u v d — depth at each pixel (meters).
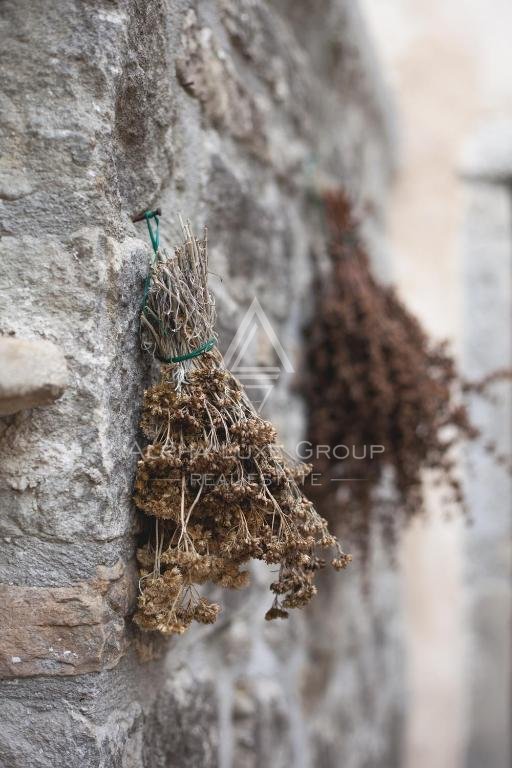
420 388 2.20
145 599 1.82
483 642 3.56
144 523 1.85
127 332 1.82
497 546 3.54
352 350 2.22
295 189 2.24
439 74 3.49
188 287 1.84
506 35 3.44
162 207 1.89
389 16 3.54
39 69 1.78
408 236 3.51
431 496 3.50
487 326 3.50
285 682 2.20
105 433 1.80
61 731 1.81
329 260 2.32
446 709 3.55
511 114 3.42
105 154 1.79
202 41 1.97
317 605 2.29
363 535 2.26
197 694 1.98
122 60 1.80
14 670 1.80
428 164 3.51
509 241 3.50
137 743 1.87
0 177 1.79
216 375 1.83
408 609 3.55
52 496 1.80
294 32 2.25
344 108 2.62
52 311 1.79
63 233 1.79
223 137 2.03
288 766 2.19
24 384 1.75
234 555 1.82
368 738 2.82
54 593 1.80
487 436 3.51
